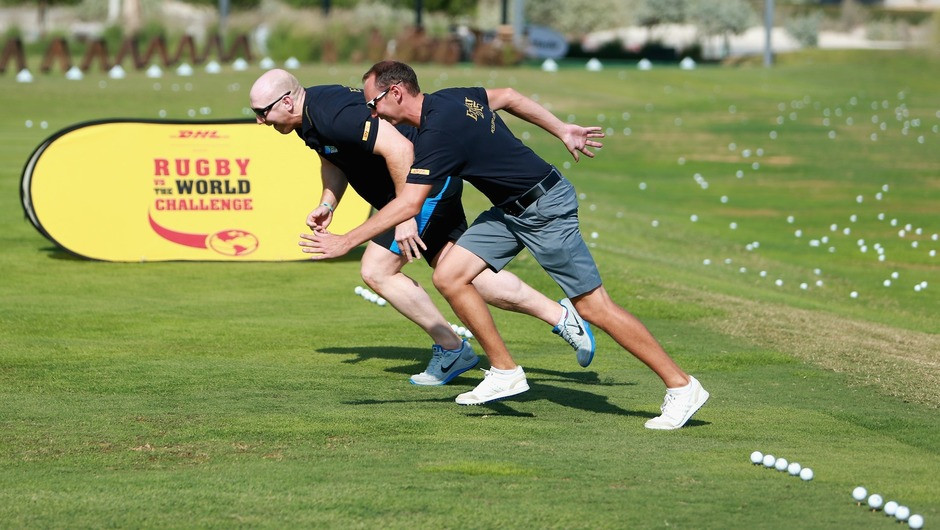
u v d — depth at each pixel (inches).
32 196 1027.3
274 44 3769.7
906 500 439.5
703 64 5000.0
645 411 585.6
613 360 725.9
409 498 425.1
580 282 542.0
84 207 1032.8
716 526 401.4
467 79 3304.6
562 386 644.1
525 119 575.5
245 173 1043.9
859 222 1585.9
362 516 404.8
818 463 490.3
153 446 497.4
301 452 490.0
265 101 567.2
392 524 397.1
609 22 6983.3
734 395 633.0
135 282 951.0
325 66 3622.0
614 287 960.9
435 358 639.8
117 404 574.2
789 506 427.2
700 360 729.6
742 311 905.5
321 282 965.2
